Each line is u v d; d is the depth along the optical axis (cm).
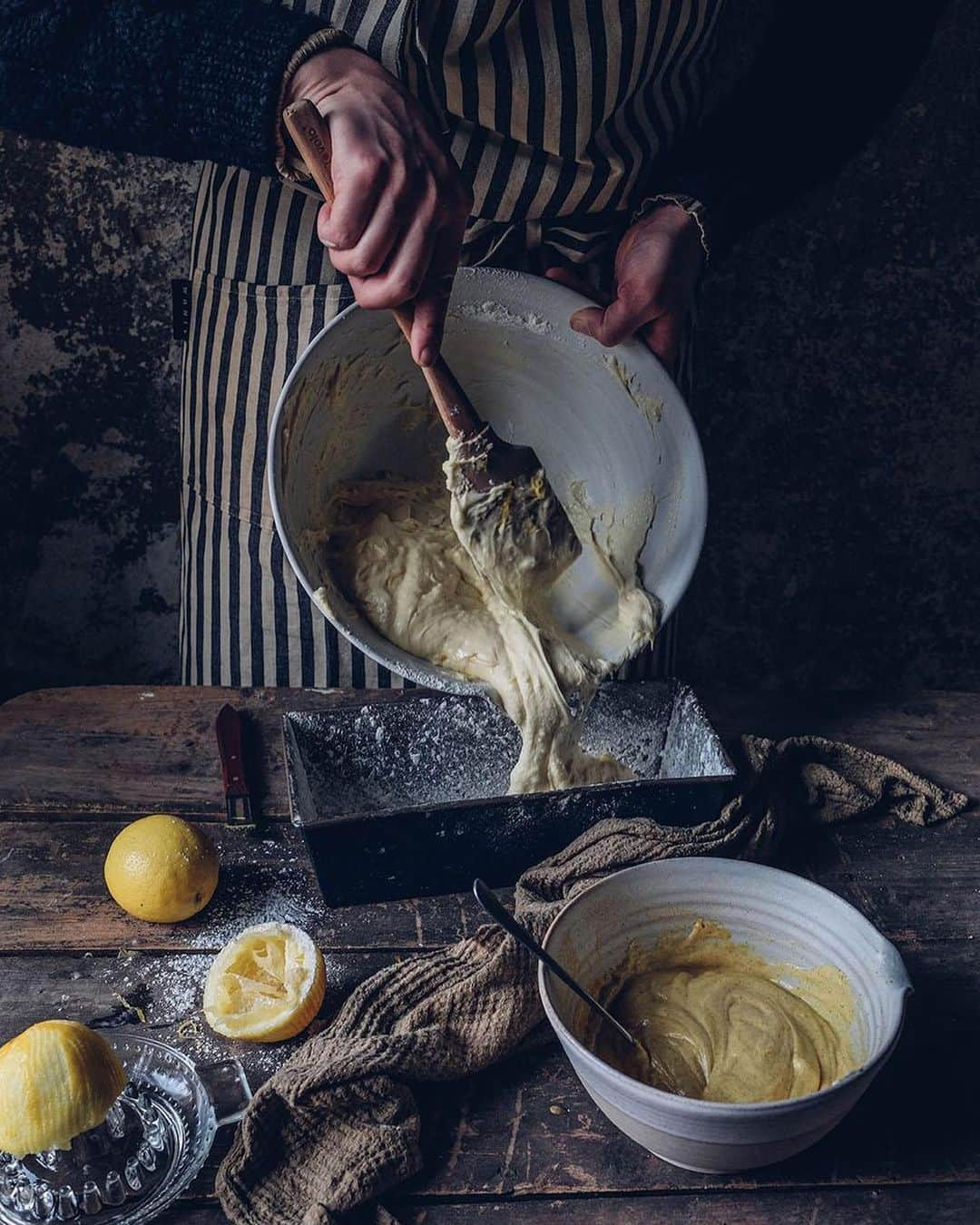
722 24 167
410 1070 100
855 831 125
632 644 126
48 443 183
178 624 196
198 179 171
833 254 176
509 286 118
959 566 195
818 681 200
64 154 170
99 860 120
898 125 171
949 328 180
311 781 127
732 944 107
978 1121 100
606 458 126
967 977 111
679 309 129
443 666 125
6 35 111
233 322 139
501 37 120
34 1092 93
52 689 139
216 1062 103
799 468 187
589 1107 101
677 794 119
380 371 121
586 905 104
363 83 108
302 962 107
